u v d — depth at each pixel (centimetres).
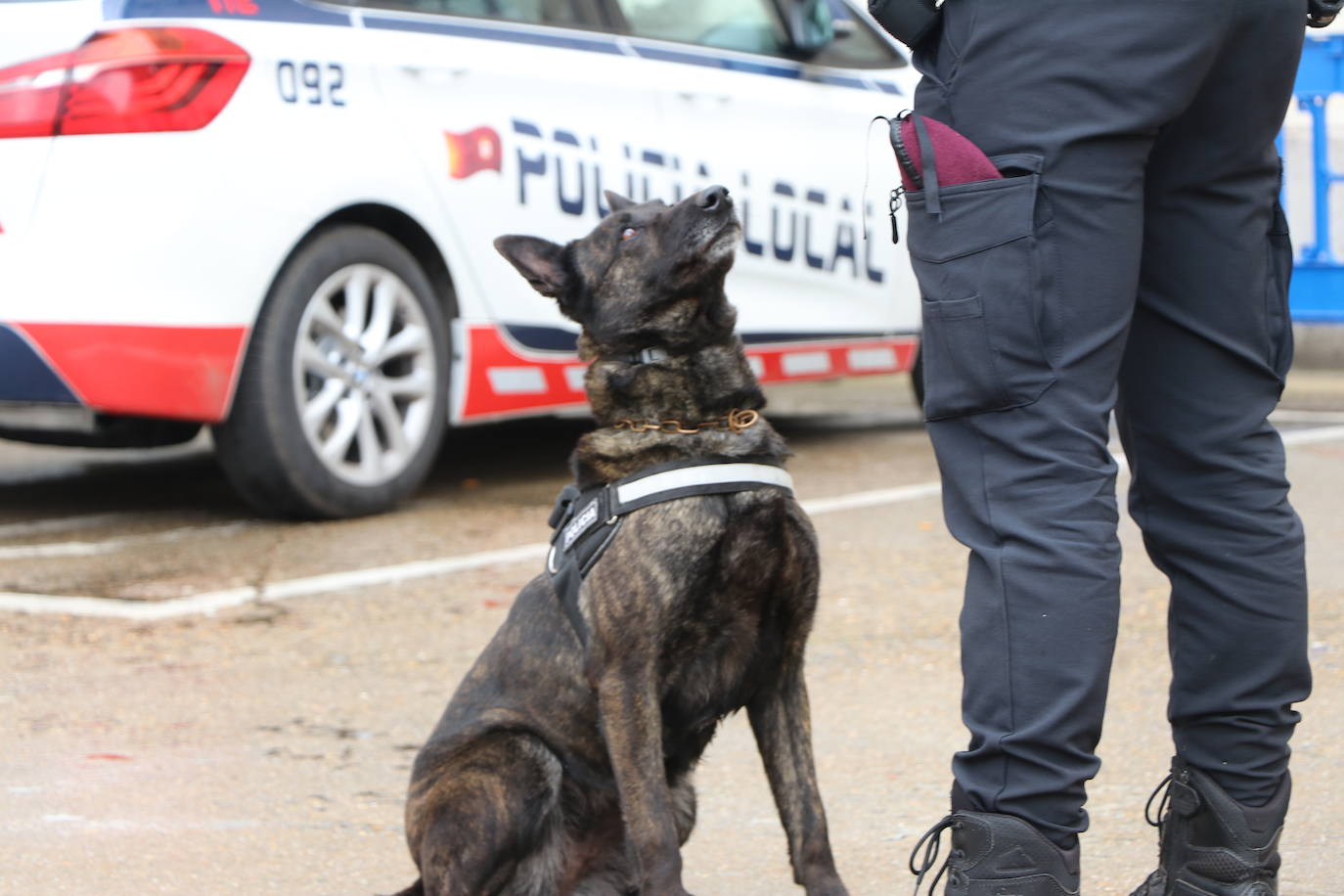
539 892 338
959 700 464
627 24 794
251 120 645
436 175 710
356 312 699
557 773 339
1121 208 271
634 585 327
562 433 988
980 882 273
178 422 709
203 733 455
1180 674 300
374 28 695
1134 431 303
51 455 945
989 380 274
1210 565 293
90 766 430
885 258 903
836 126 871
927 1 286
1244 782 296
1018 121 271
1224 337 292
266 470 678
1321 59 1120
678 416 356
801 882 333
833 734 442
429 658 520
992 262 272
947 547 654
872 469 841
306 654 526
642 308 363
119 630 554
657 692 334
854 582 603
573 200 759
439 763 336
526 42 748
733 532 332
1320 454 820
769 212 832
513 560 639
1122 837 359
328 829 387
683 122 798
